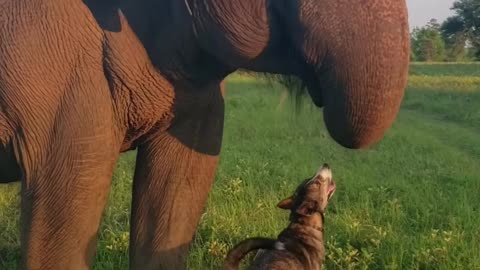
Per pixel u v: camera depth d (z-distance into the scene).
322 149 11.19
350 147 2.97
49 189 3.40
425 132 14.82
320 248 4.04
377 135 2.86
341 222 6.28
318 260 4.00
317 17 2.71
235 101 18.58
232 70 3.33
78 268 3.49
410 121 16.95
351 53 2.70
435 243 5.59
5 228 5.98
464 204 7.14
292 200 4.12
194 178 3.87
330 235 5.90
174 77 3.36
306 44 2.75
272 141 11.96
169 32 3.25
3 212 6.29
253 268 3.80
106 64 3.32
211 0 2.93
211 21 2.96
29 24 3.31
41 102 3.32
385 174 9.18
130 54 3.30
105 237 5.73
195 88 3.45
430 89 28.95
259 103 17.88
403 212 6.94
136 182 3.91
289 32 2.82
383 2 2.72
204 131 3.78
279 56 2.97
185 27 3.15
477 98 24.17
